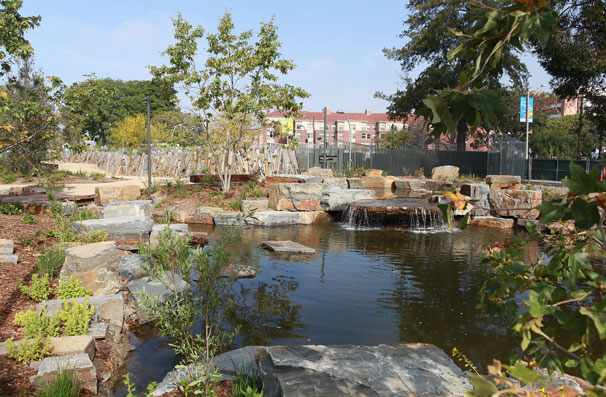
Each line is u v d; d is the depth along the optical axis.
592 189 1.38
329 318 6.73
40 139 17.25
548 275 1.84
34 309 5.66
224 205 17.09
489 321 6.73
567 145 56.09
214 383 4.19
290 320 6.60
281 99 18.73
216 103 19.34
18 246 8.44
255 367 4.55
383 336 6.12
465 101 1.47
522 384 1.38
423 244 12.51
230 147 20.86
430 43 38.53
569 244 2.13
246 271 8.96
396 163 36.56
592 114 33.50
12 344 4.52
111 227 9.89
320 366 4.13
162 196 18.84
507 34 1.60
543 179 30.92
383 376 3.97
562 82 26.84
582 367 1.34
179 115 61.91
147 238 10.33
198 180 20.98
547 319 6.70
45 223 10.85
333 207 17.48
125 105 80.75
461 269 9.73
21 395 3.82
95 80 12.11
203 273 4.85
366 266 9.91
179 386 4.11
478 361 5.44
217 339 4.82
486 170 33.28
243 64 18.45
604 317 1.30
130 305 6.64
